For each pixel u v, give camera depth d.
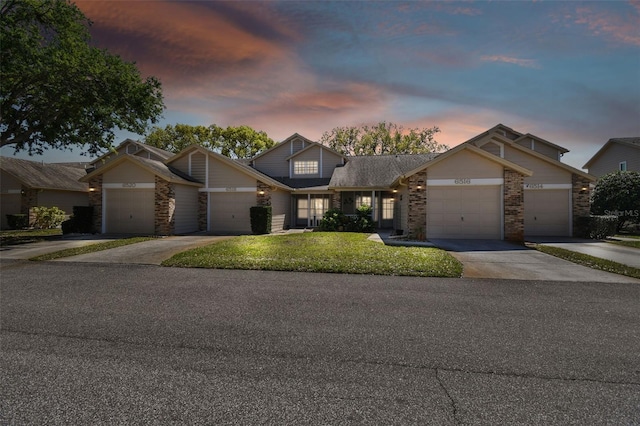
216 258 8.50
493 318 4.25
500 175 12.52
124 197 16.25
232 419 2.16
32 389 2.54
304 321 4.15
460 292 5.54
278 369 2.89
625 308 4.66
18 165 23.61
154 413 2.22
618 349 3.31
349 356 3.16
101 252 10.08
